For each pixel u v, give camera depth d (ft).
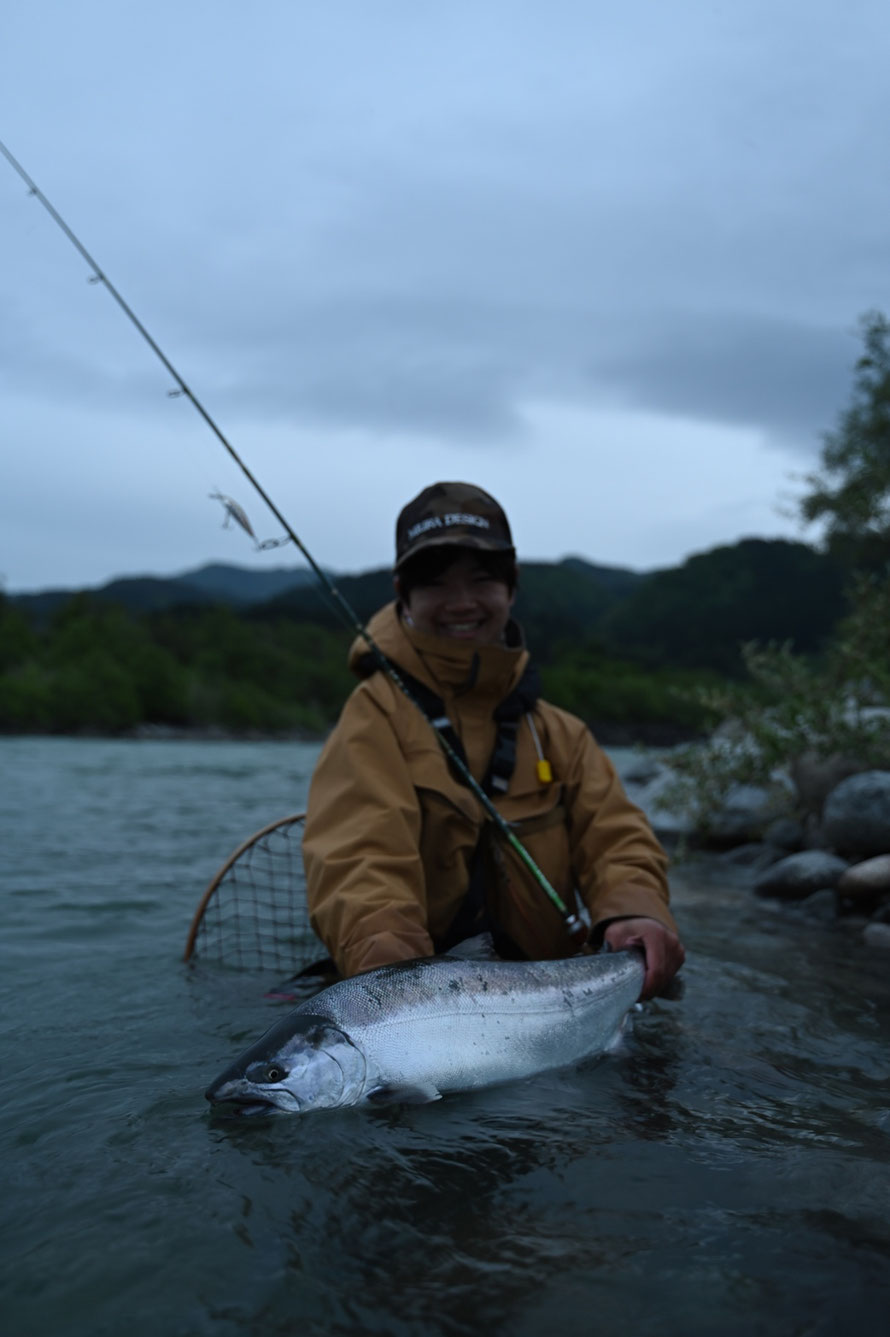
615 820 12.44
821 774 23.38
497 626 12.81
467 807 11.69
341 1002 8.54
